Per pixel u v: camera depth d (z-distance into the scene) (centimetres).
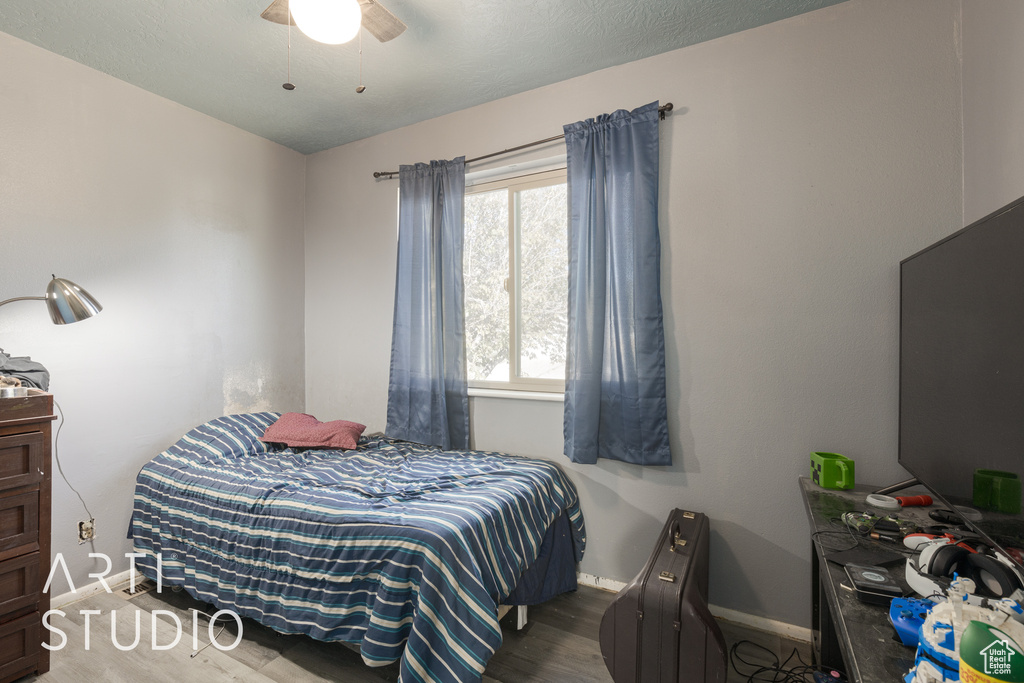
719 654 146
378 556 164
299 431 281
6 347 214
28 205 221
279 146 334
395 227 313
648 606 155
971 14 171
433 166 285
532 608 224
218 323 297
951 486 120
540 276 273
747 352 214
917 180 187
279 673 179
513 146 269
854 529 137
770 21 209
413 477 221
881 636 87
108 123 247
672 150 228
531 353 275
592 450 234
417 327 286
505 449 271
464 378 277
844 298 198
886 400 191
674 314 227
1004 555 91
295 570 179
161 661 185
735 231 216
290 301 340
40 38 217
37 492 179
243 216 311
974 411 107
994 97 152
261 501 195
